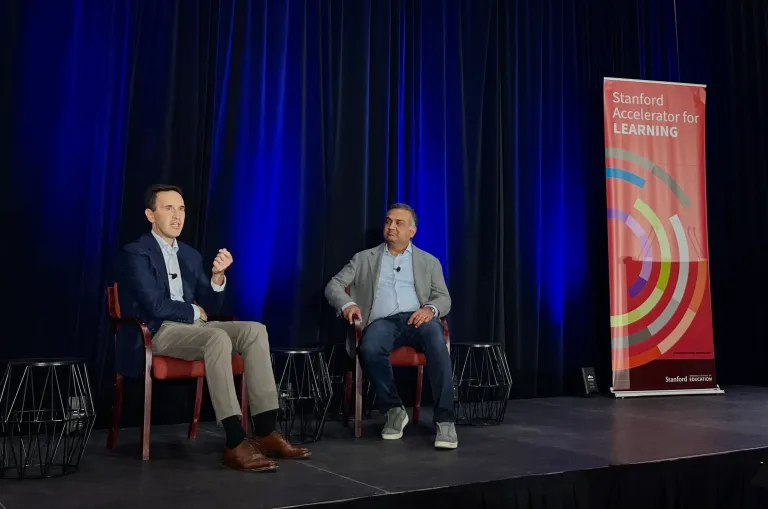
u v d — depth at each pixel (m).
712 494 2.55
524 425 3.23
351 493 2.00
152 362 2.44
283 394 3.19
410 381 3.88
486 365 4.09
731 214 5.00
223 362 2.39
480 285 4.11
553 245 4.39
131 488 2.04
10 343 2.88
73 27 3.08
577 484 2.30
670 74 4.91
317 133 3.66
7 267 2.90
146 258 2.60
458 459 2.47
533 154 4.32
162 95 3.25
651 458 2.50
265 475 2.22
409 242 3.29
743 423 3.28
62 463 2.36
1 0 2.93
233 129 3.45
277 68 3.57
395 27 3.96
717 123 5.07
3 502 1.89
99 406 3.04
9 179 2.92
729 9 5.09
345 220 3.71
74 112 3.07
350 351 3.04
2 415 2.78
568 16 4.59
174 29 3.29
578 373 4.46
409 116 3.99
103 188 3.11
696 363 4.30
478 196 4.16
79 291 3.04
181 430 3.05
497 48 4.29
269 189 3.53
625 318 4.24
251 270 3.46
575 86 4.59
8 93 2.93
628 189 4.29
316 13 3.71
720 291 4.98
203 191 3.36
